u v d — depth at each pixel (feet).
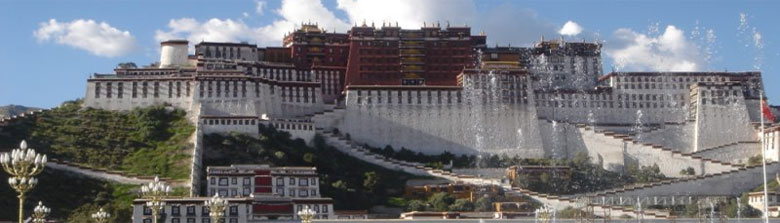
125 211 655.35
